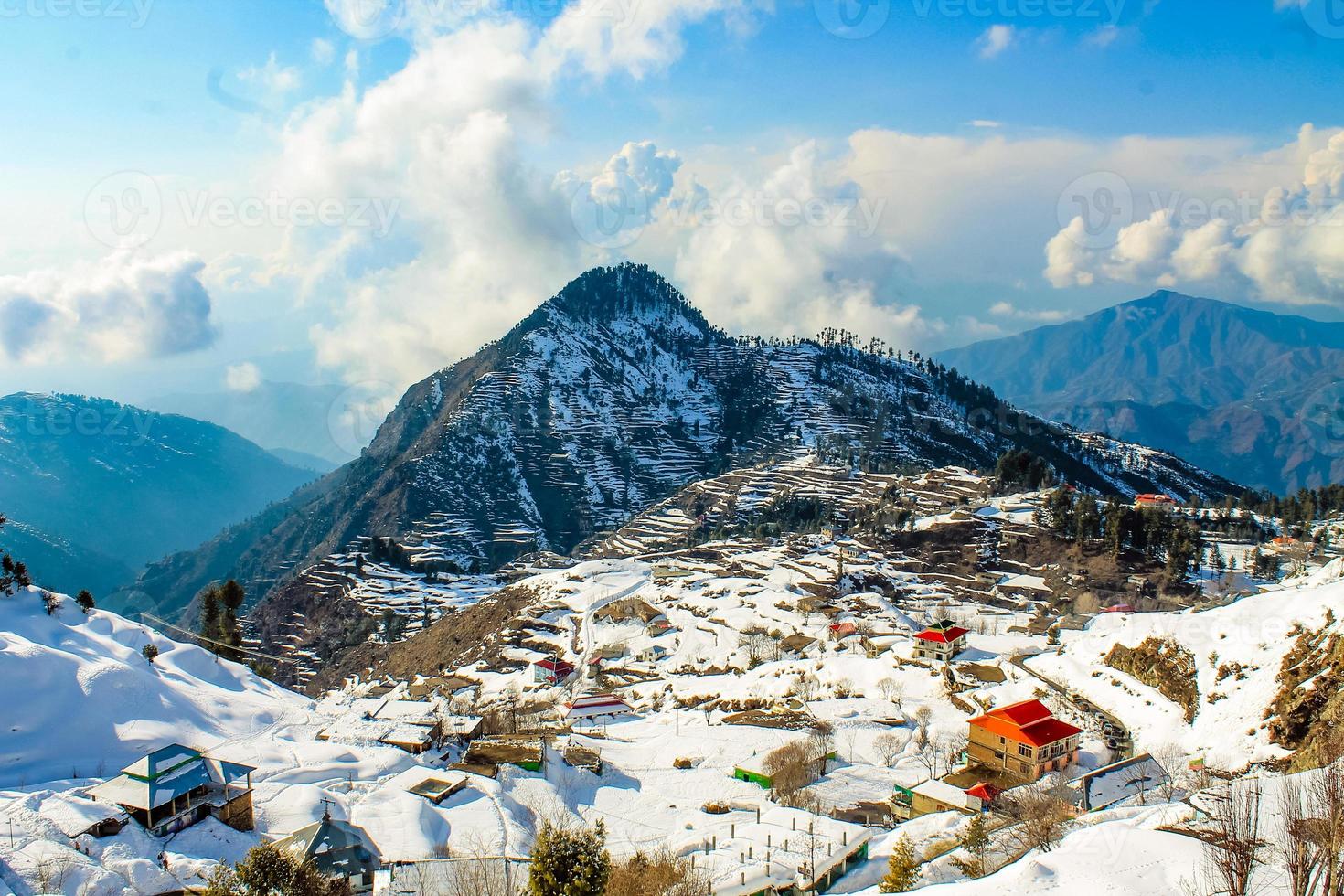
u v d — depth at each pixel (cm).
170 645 10956
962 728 10094
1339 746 5784
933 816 7338
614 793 8819
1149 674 9819
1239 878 3759
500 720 11050
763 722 10812
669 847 6981
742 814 7962
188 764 6569
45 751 7406
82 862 5278
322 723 9931
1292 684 7681
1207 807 4831
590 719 12294
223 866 5181
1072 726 8669
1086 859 4362
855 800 8350
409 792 7825
